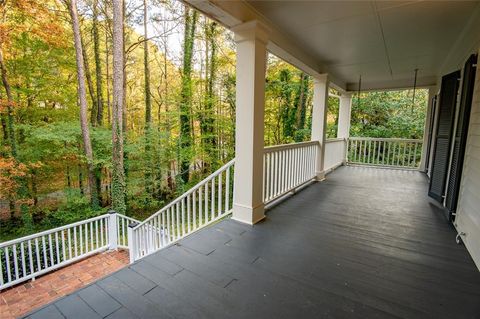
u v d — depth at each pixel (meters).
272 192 3.59
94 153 8.78
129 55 10.16
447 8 2.64
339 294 1.66
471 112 2.53
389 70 5.48
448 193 3.11
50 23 7.33
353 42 3.71
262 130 2.96
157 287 1.72
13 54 7.37
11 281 3.79
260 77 2.80
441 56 4.39
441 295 1.65
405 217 3.16
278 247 2.33
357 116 10.37
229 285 1.75
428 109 6.24
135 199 9.38
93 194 8.75
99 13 9.33
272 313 1.48
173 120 9.81
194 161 9.89
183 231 3.31
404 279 1.83
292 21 2.99
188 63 9.38
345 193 4.30
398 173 6.13
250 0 2.50
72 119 8.76
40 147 7.73
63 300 1.57
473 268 1.99
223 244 2.39
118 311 1.48
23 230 7.88
